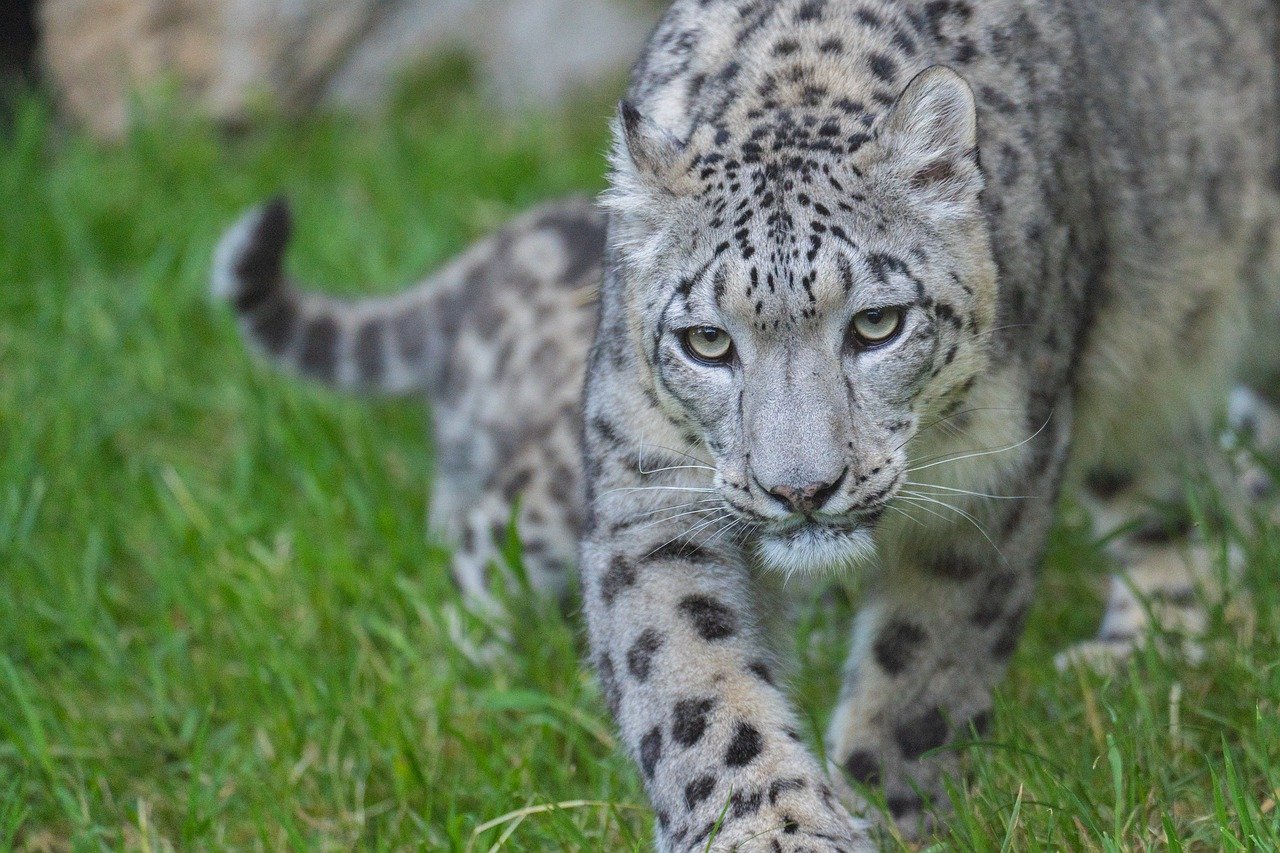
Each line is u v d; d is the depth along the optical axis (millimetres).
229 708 9438
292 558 10719
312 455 11750
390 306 12711
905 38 7859
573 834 7641
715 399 7336
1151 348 9398
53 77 18391
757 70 7773
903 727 8203
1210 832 7453
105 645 9938
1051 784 7562
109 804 8789
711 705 7141
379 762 8883
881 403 7273
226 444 12531
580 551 8039
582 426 8195
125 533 11281
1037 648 9516
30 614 10195
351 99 18906
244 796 8711
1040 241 7945
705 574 7527
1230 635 8953
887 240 7160
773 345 7121
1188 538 10219
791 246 7027
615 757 8602
